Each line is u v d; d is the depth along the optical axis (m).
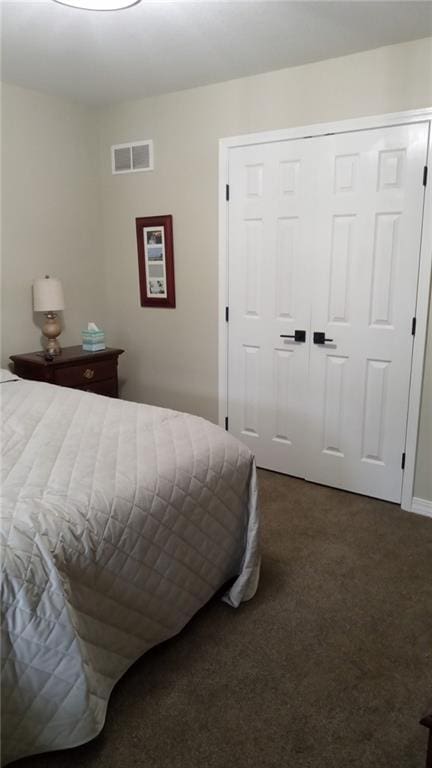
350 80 2.65
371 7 2.13
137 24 2.29
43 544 1.29
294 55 2.64
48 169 3.38
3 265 3.21
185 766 1.39
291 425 3.23
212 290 3.38
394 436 2.86
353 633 1.90
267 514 2.81
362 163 2.69
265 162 3.00
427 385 2.71
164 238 3.51
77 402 2.38
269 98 2.91
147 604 1.64
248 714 1.55
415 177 2.56
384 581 2.21
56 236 3.50
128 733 1.48
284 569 2.30
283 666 1.74
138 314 3.80
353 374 2.93
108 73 2.91
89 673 1.34
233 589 2.03
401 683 1.67
